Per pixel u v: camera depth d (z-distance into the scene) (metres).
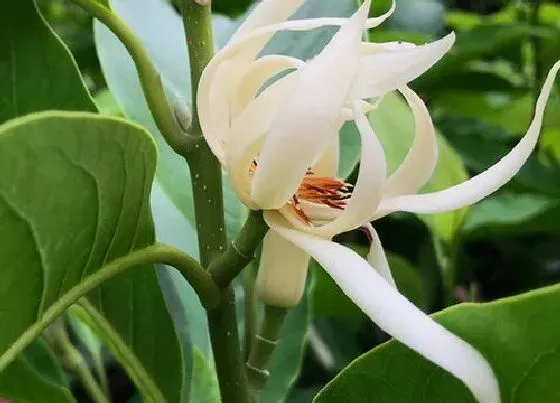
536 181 0.29
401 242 0.31
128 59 0.19
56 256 0.10
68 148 0.09
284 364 0.19
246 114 0.11
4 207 0.09
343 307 0.25
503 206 0.26
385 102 0.24
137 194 0.11
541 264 0.32
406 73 0.10
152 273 0.15
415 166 0.12
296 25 0.11
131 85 0.19
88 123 0.09
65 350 0.21
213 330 0.13
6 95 0.14
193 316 0.20
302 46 0.18
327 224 0.11
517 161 0.11
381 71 0.10
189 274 0.12
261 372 0.14
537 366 0.11
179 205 0.19
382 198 0.12
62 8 0.41
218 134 0.12
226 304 0.13
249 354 0.15
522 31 0.31
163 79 0.19
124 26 0.13
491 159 0.31
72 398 0.17
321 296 0.25
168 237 0.19
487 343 0.11
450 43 0.10
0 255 0.10
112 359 0.30
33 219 0.10
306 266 0.14
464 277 0.31
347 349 0.29
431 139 0.12
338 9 0.19
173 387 0.16
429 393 0.12
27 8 0.14
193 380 0.19
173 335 0.15
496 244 0.32
